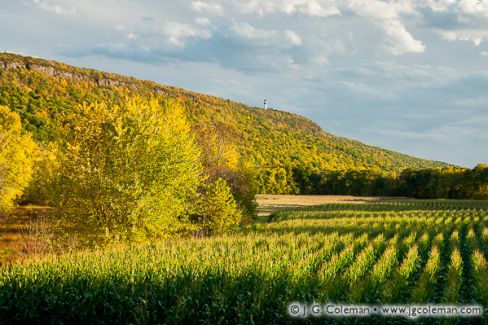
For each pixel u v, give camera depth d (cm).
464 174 10925
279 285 1320
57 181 2259
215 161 4184
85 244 2164
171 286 1241
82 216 2258
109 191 2192
